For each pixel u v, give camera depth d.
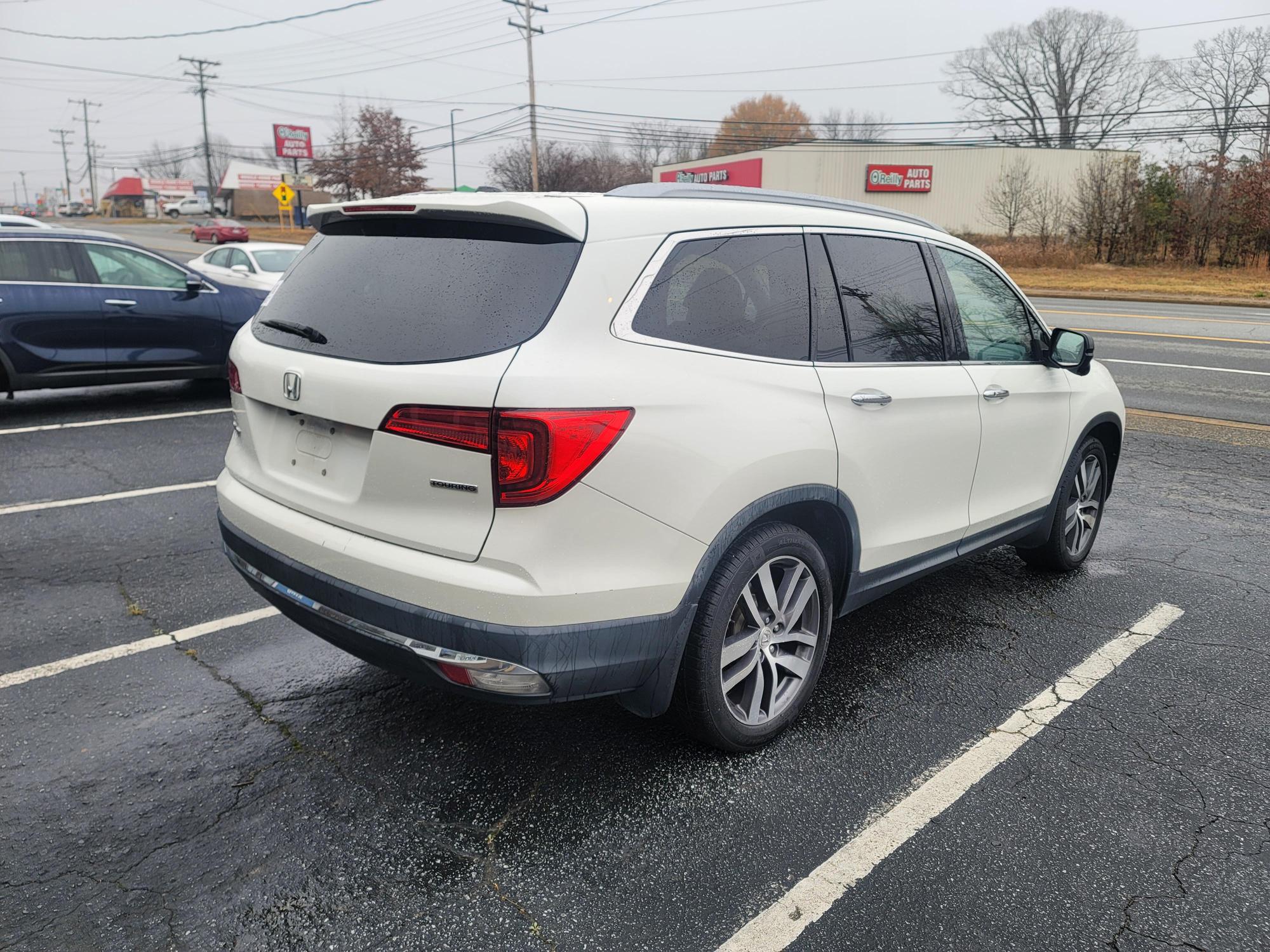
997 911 2.38
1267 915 2.38
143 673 3.59
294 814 2.72
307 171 80.31
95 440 7.45
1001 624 4.22
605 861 2.54
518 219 2.52
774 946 2.24
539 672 2.40
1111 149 49.69
